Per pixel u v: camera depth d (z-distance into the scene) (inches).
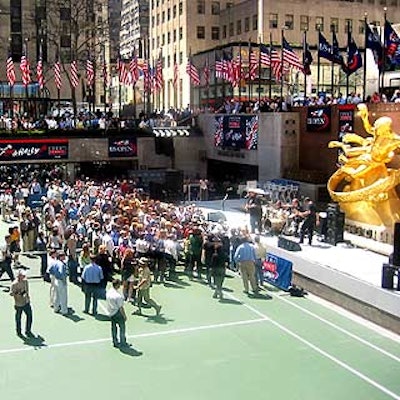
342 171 1032.2
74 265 831.7
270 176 1451.8
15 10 3038.9
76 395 515.5
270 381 544.4
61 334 651.5
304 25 3002.0
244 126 1540.4
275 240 987.3
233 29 3225.9
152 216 954.1
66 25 3041.3
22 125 1694.1
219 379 547.8
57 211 1111.6
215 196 1549.0
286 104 1451.8
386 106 1122.7
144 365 575.8
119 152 1717.5
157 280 842.2
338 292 763.4
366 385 538.6
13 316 706.8
